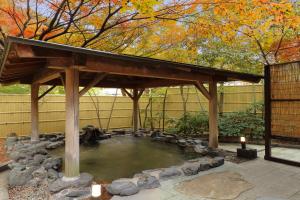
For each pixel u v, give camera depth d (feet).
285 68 16.72
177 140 25.48
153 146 24.14
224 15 17.92
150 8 15.49
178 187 12.01
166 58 27.17
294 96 16.11
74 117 12.28
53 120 30.63
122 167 16.63
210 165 15.15
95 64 12.67
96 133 28.32
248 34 21.61
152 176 12.88
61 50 10.41
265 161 16.87
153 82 27.25
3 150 20.95
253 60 27.09
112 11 20.25
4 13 18.90
